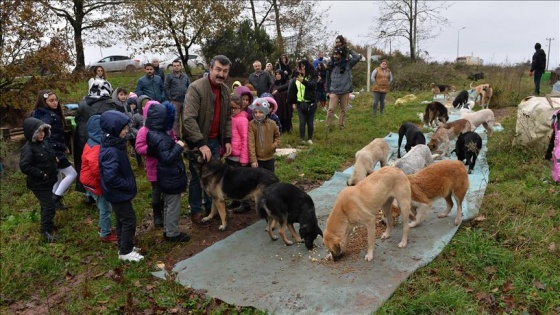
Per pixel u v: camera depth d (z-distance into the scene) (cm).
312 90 902
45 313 367
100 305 368
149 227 532
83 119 569
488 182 593
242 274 397
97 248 475
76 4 2177
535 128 677
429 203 449
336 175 677
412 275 374
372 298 340
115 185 412
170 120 466
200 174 485
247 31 1944
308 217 433
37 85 886
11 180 710
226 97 493
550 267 371
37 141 473
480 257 387
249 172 480
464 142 640
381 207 402
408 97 1655
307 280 375
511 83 1437
